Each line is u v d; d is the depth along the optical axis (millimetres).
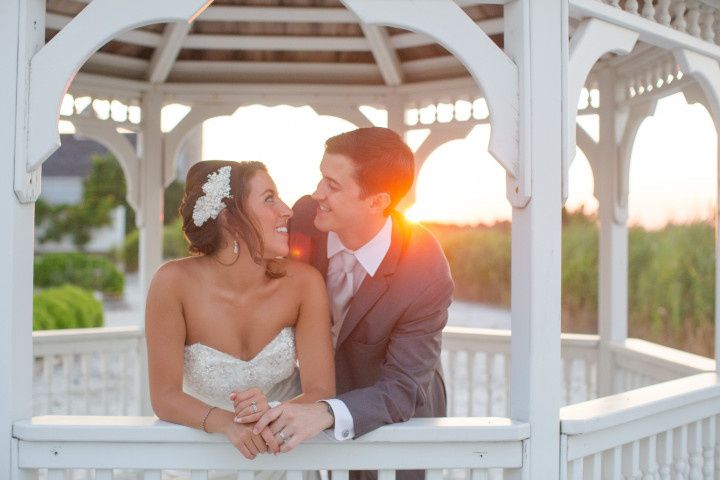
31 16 2236
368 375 2602
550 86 2346
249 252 2326
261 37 4633
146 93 4863
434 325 2461
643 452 2838
